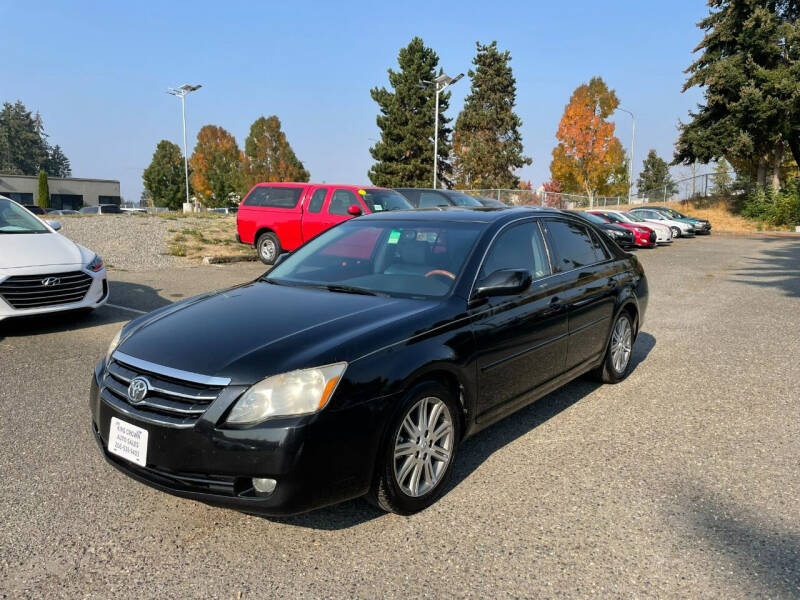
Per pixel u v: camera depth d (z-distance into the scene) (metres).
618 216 23.28
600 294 4.73
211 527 2.96
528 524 2.99
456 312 3.38
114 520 3.01
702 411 4.62
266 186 13.66
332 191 12.66
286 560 2.69
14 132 114.94
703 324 7.97
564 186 52.50
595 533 2.91
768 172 40.59
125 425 2.84
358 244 4.27
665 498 3.25
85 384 5.03
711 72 34.94
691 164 40.88
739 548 2.78
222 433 2.60
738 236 30.11
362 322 3.11
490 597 2.44
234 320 3.23
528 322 3.82
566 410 4.64
